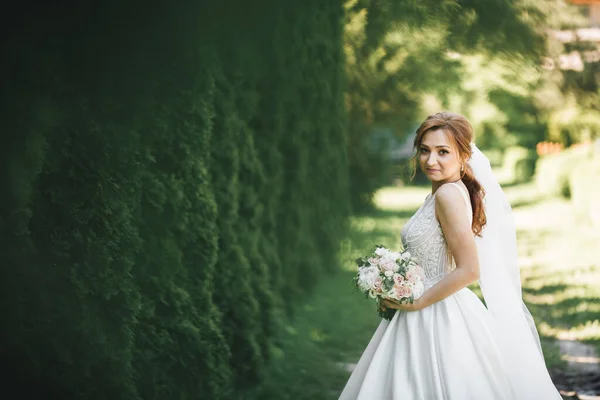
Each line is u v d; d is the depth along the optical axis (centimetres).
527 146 3497
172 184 571
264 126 887
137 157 545
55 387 487
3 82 484
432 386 434
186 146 577
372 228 1911
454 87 2033
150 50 552
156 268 560
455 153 445
